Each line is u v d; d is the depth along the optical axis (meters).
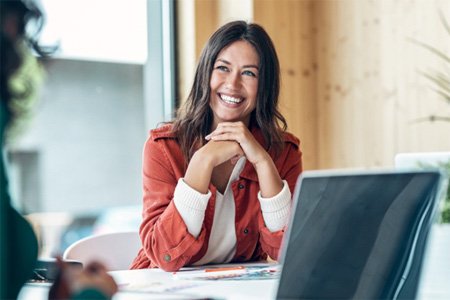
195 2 4.32
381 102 4.12
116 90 4.56
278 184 2.40
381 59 4.13
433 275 1.69
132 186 4.71
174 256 2.24
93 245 2.58
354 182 1.48
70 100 4.48
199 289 1.76
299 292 1.44
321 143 4.52
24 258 1.39
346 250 1.46
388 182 1.48
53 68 4.40
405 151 3.97
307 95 4.53
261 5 4.33
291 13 4.46
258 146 2.40
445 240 1.68
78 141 4.54
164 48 4.46
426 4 3.86
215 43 2.57
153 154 2.52
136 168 4.70
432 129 3.80
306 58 4.53
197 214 2.27
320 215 1.46
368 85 4.21
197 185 2.29
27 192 4.37
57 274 1.40
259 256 2.57
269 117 2.64
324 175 1.47
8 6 1.29
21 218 1.41
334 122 4.44
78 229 4.54
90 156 4.59
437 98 3.78
